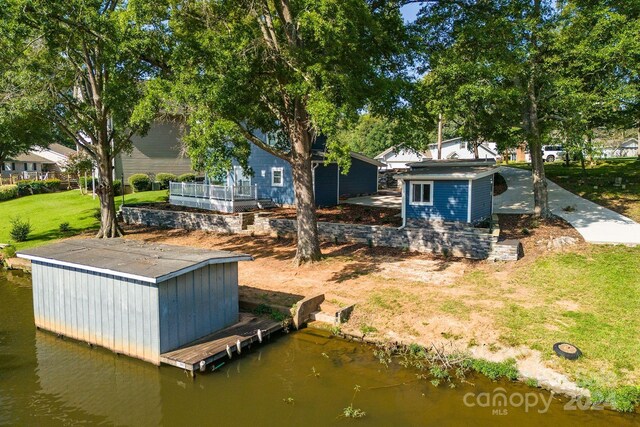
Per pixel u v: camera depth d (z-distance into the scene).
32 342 9.96
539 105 15.60
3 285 14.97
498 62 13.90
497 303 10.48
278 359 8.89
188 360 8.23
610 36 13.64
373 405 7.25
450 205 15.93
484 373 8.09
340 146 11.20
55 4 13.21
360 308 10.71
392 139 14.04
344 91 11.21
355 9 11.16
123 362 8.88
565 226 15.52
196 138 11.74
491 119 15.81
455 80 14.19
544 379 7.72
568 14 14.47
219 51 11.55
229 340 9.16
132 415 7.15
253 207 22.80
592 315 9.59
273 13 14.62
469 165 17.84
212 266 9.49
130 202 26.44
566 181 22.94
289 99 13.84
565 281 11.53
